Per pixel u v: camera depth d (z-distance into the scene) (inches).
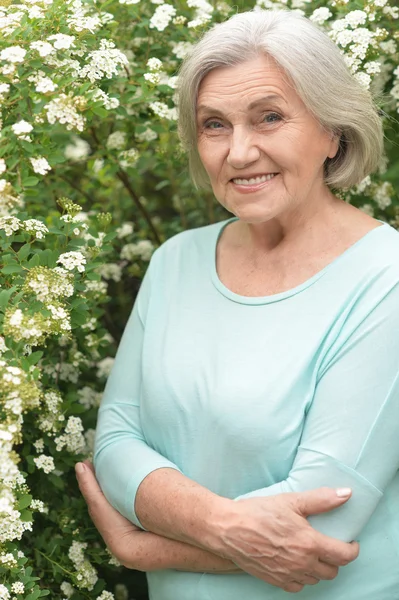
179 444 66.4
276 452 61.7
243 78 61.2
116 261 103.7
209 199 104.5
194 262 72.4
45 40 70.6
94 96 70.3
